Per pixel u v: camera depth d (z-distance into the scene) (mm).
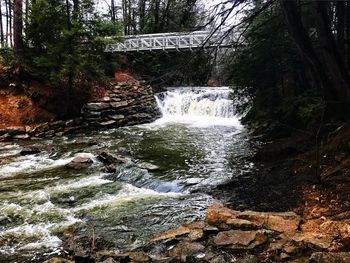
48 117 18781
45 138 17172
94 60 21219
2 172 11656
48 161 13008
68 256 6371
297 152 11117
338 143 9133
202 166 11961
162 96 25438
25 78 19734
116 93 22484
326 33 9016
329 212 6691
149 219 7988
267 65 13625
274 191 8641
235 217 6965
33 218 8094
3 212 8375
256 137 16047
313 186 8125
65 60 18672
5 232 7395
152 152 14102
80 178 10930
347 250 5309
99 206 8773
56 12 18906
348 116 9930
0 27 29219
